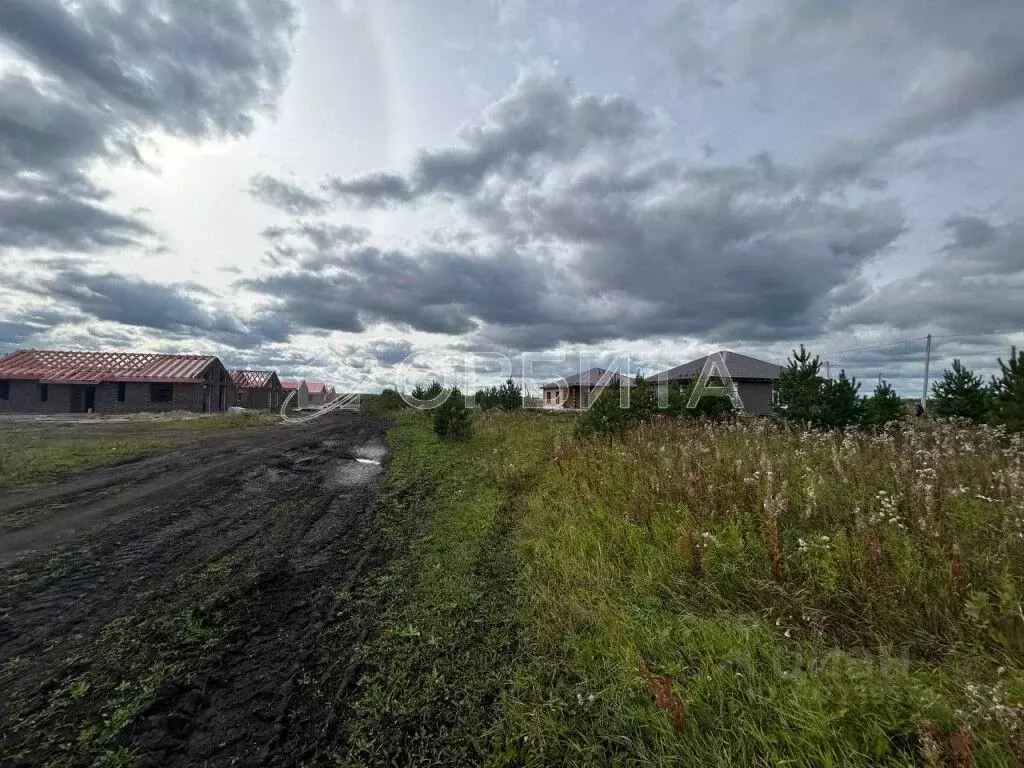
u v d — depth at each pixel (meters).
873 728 2.04
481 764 2.20
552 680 2.77
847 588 3.27
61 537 5.43
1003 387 8.93
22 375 28.67
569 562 4.29
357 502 7.37
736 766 2.03
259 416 29.53
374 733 2.39
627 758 2.19
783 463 5.79
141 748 2.27
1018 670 2.44
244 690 2.73
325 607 3.78
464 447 12.61
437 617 3.56
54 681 2.76
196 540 5.42
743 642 2.81
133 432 17.30
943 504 4.06
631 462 6.94
